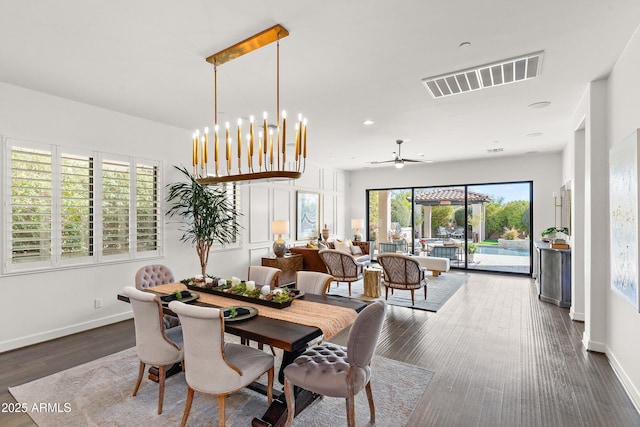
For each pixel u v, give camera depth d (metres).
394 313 4.74
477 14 2.18
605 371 2.97
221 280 3.26
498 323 4.30
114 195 4.25
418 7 2.10
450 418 2.31
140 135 4.54
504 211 7.86
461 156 7.62
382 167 9.34
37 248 3.58
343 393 2.00
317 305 2.71
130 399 2.53
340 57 2.78
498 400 2.53
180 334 2.66
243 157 6.23
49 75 3.16
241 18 2.22
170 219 4.91
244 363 2.20
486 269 8.03
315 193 8.41
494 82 3.30
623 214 2.60
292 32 2.40
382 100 3.84
